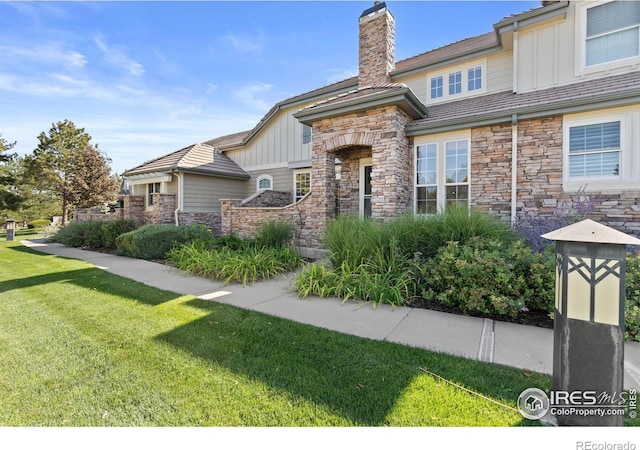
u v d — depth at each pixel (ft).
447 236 19.49
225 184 52.16
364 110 28.60
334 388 8.89
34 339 12.25
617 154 22.63
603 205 23.02
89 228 43.52
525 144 25.82
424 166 30.07
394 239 19.72
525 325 13.69
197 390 8.86
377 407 8.05
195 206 47.85
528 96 27.53
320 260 28.45
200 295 18.71
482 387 8.80
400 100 26.45
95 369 10.01
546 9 26.84
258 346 11.62
